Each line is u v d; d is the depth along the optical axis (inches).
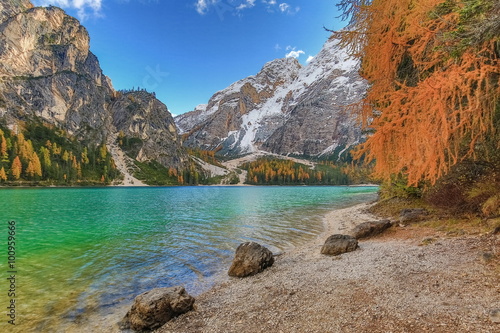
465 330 180.9
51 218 1209.4
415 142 190.2
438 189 599.5
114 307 342.6
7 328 292.2
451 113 182.9
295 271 419.2
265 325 248.4
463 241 403.2
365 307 247.6
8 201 2078.0
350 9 302.5
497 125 256.4
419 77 265.3
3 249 652.7
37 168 5644.7
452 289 250.1
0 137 5905.5
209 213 1375.5
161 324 282.4
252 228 917.8
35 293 387.9
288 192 4065.0
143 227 963.3
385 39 261.6
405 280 297.3
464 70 188.1
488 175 482.0
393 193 994.7
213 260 551.8
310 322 239.0
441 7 211.8
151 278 448.8
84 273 475.5
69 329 289.9
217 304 323.9
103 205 1859.0
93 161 7701.8
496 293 223.1
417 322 203.6
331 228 891.4
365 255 448.5
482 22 182.1
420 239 495.8
